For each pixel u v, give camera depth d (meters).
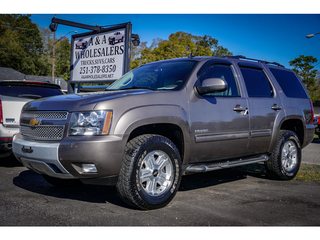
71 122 3.10
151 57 48.84
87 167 3.06
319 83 55.56
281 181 4.95
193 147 3.67
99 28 10.05
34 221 2.83
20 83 5.77
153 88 3.94
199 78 3.93
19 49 56.38
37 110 3.42
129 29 9.08
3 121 5.27
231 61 4.49
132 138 3.41
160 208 3.33
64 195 3.78
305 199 3.87
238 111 4.16
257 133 4.41
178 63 4.23
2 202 3.37
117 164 3.06
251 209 3.39
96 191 4.02
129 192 3.09
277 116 4.76
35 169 3.48
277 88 4.99
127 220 2.93
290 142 5.06
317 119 12.10
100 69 10.02
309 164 6.50
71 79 11.18
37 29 60.06
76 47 10.95
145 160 3.25
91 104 3.11
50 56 62.00
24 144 3.38
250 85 4.58
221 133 3.94
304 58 54.56
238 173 5.53
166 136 3.75
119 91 3.63
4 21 57.81
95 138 3.00
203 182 4.74
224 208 3.39
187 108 3.63
